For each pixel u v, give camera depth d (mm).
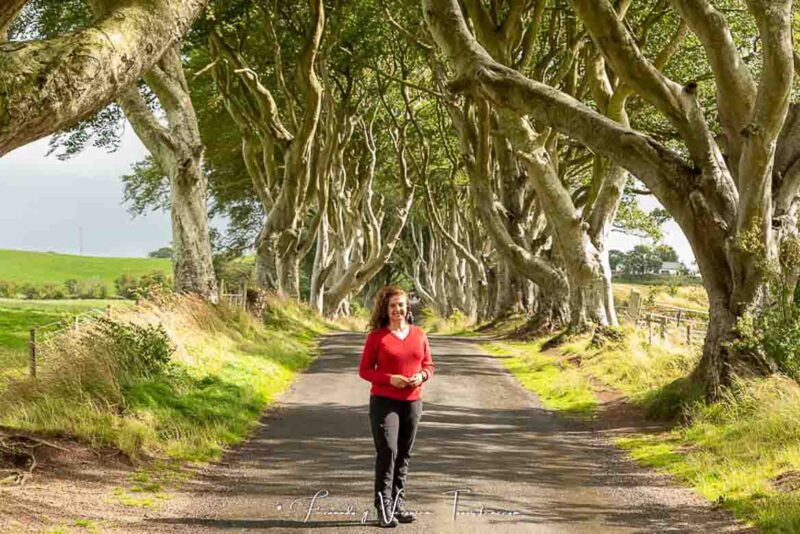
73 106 5801
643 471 9539
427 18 15648
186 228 19578
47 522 6406
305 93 31094
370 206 43438
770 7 11258
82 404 9961
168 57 19203
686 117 12922
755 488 8094
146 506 7320
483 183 29344
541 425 12750
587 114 13828
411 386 6910
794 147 13430
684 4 12453
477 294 47500
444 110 42531
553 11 26875
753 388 11570
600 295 23578
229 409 12148
